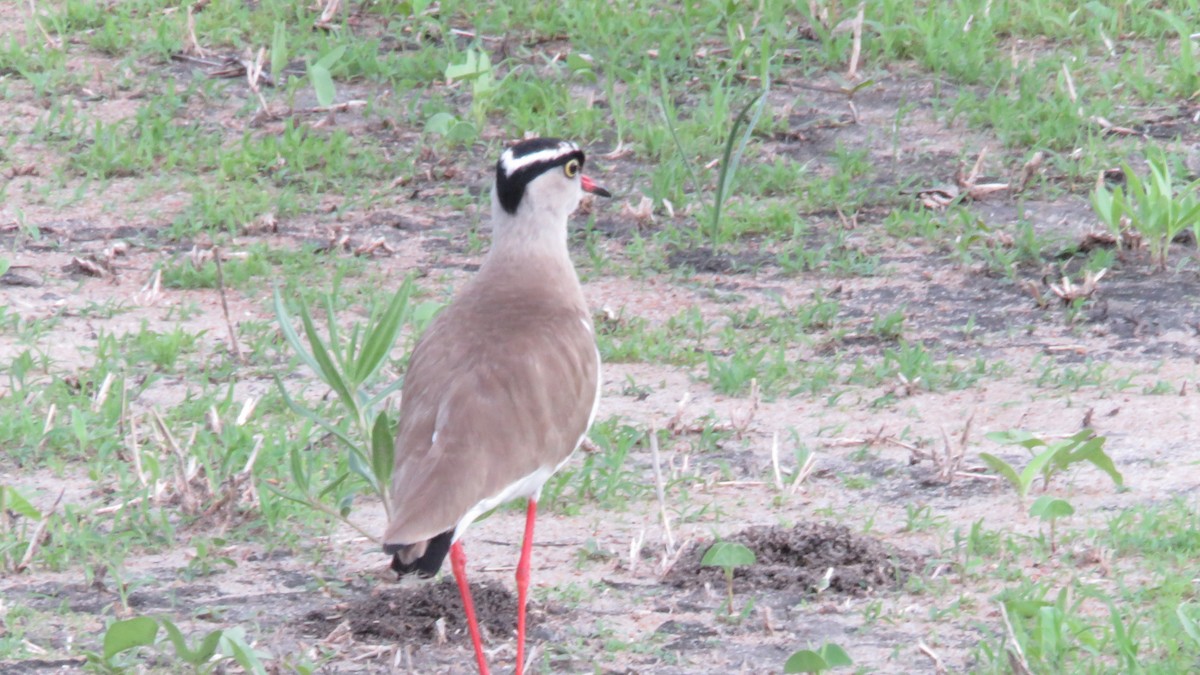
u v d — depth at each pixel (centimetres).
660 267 1481
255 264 1466
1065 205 1591
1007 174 1655
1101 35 1941
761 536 973
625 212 1586
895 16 1978
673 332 1353
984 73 1862
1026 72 1841
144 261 1505
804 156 1711
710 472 1103
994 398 1219
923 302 1412
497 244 937
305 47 1952
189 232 1558
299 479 938
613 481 1064
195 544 995
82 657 855
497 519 1045
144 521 1016
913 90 1850
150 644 819
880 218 1585
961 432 1159
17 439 1133
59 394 1200
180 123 1778
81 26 2030
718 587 937
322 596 931
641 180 1662
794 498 1061
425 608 906
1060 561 953
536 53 1934
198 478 1034
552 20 1988
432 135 1753
